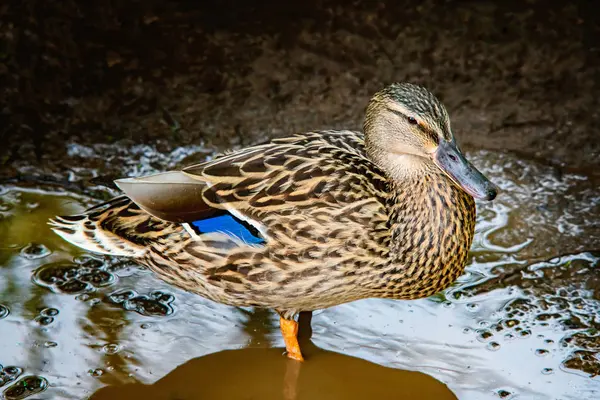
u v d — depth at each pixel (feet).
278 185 28.12
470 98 41.63
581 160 38.47
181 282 29.84
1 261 34.04
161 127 40.93
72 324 31.40
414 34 43.19
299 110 41.73
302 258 27.86
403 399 28.63
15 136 39.99
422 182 28.78
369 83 42.50
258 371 29.91
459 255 29.35
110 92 41.81
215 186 28.22
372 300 32.76
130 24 42.88
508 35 42.80
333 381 29.48
